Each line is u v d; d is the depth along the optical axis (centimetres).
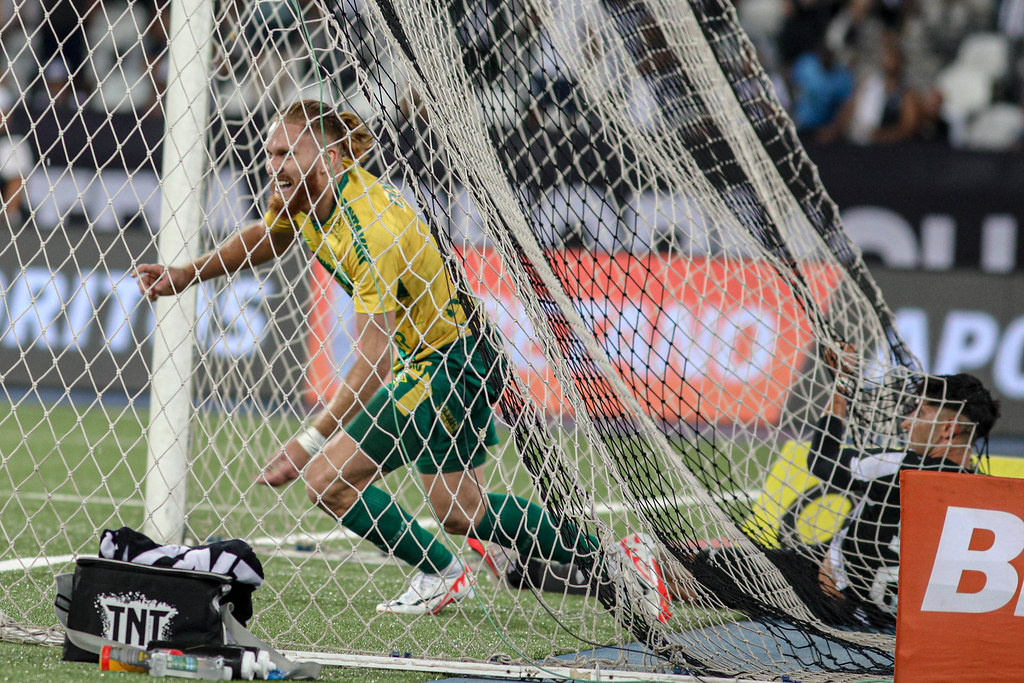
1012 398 3678
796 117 4694
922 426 1261
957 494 872
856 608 1248
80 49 4344
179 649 915
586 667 1022
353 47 1049
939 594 867
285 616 1211
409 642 1108
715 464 1259
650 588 1133
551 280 1097
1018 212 3956
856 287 1486
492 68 1270
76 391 3706
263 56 2305
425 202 1031
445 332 1115
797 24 4809
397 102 1076
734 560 1159
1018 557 870
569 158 1426
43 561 1439
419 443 1116
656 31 1412
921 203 4025
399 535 1187
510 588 1285
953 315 3759
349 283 1118
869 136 4662
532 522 1195
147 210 3828
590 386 1106
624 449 1127
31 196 3878
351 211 1057
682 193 1359
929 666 860
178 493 1464
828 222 1509
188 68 1487
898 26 4756
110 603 929
